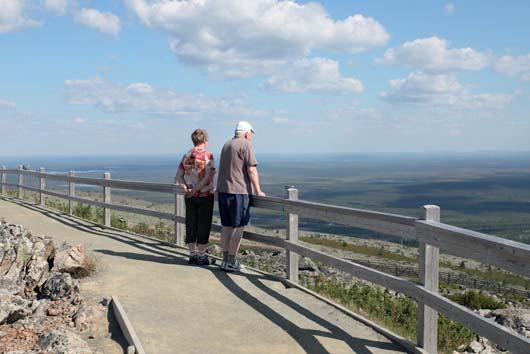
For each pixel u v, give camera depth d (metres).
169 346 4.80
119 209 11.92
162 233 14.38
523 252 3.43
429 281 4.74
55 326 5.15
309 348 4.84
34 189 18.06
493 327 3.75
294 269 7.25
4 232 7.14
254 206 8.05
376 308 8.27
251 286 7.00
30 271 6.55
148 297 6.30
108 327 5.28
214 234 33.75
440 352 6.59
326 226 181.88
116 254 8.81
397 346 4.95
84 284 6.72
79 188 99.88
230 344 4.90
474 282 44.31
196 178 8.18
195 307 5.98
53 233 11.31
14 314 5.19
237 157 7.57
